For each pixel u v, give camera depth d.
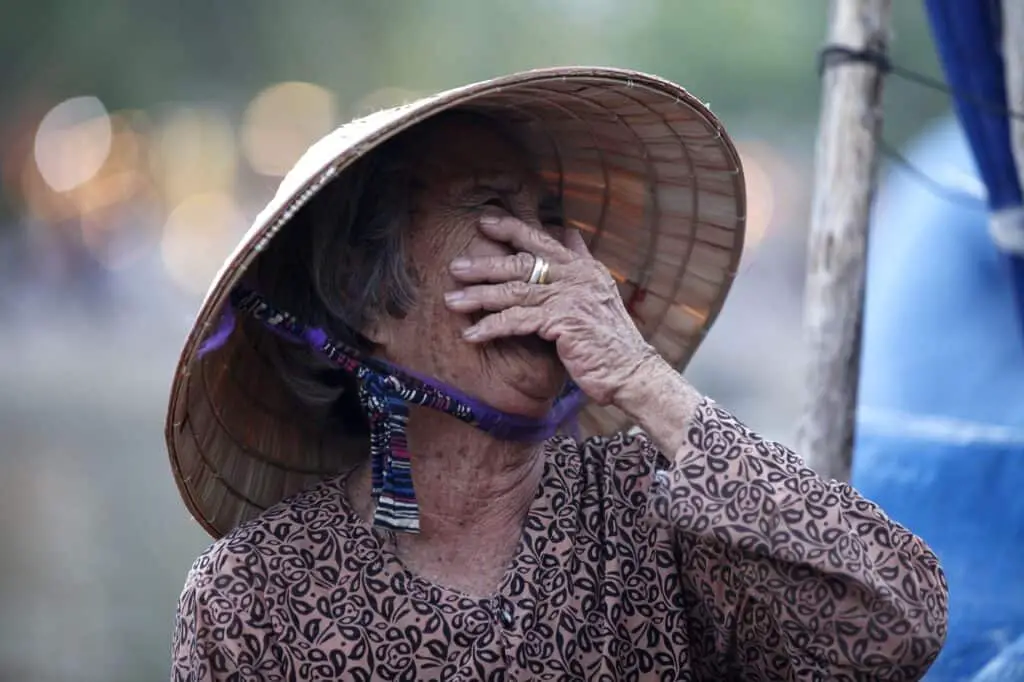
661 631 6.34
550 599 6.15
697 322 7.35
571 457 6.63
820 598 5.87
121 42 99.62
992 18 8.73
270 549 6.08
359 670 5.95
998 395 11.81
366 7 107.38
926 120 88.00
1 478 35.12
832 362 9.08
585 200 7.15
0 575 24.33
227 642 5.91
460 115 6.39
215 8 100.81
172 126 120.44
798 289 102.56
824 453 9.07
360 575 6.07
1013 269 9.00
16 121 106.75
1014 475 9.38
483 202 6.29
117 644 20.36
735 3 119.00
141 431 44.44
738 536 5.80
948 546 9.45
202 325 5.81
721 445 5.88
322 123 118.06
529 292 6.05
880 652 5.84
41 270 99.31
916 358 12.32
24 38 98.31
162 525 28.77
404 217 6.21
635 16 123.31
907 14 88.44
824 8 117.25
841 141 9.12
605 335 6.02
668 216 7.04
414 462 6.34
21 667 19.03
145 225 118.25
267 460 6.90
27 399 52.81
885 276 13.11
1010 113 8.46
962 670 9.08
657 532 6.45
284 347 6.60
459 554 6.34
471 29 117.88
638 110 6.35
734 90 120.75
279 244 6.41
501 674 5.98
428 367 6.23
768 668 6.36
